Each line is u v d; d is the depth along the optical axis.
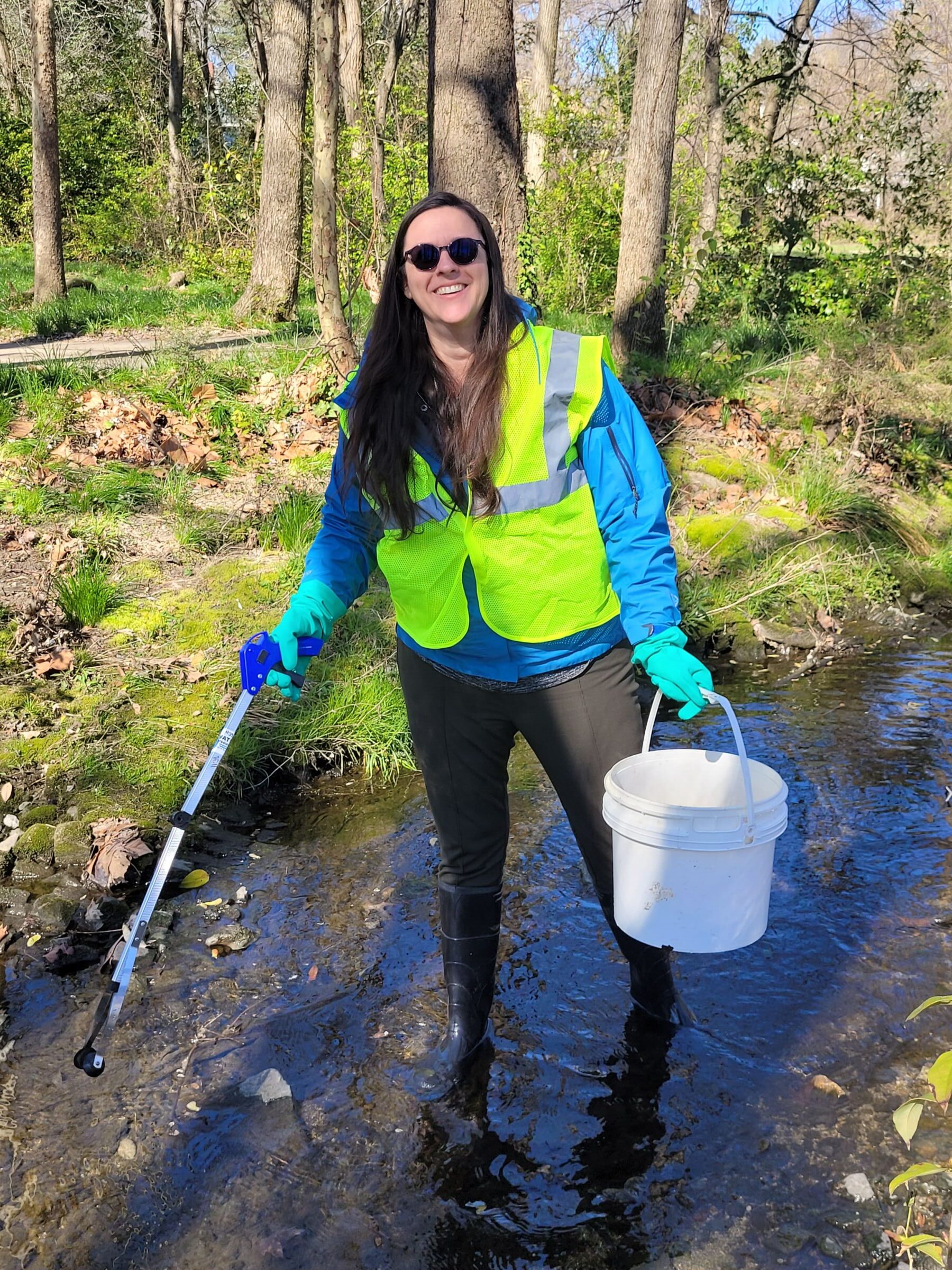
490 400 2.20
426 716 2.58
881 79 17.28
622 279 9.55
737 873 2.24
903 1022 3.03
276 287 13.32
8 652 4.84
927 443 8.31
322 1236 2.39
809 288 11.54
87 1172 2.55
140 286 18.14
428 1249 2.37
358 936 3.46
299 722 4.61
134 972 3.28
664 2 8.84
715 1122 2.69
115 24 26.78
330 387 7.96
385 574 2.48
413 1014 3.09
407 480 2.31
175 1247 2.36
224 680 4.80
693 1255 2.33
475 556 2.32
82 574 5.31
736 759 2.46
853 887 3.69
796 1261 2.31
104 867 3.72
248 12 22.89
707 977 3.24
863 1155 2.57
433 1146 2.63
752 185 12.67
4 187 23.59
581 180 12.96
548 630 2.39
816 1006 3.10
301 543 5.96
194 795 2.44
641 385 8.49
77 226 21.97
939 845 3.96
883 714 5.14
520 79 27.00
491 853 2.74
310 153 13.04
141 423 7.29
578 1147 2.62
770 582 6.43
